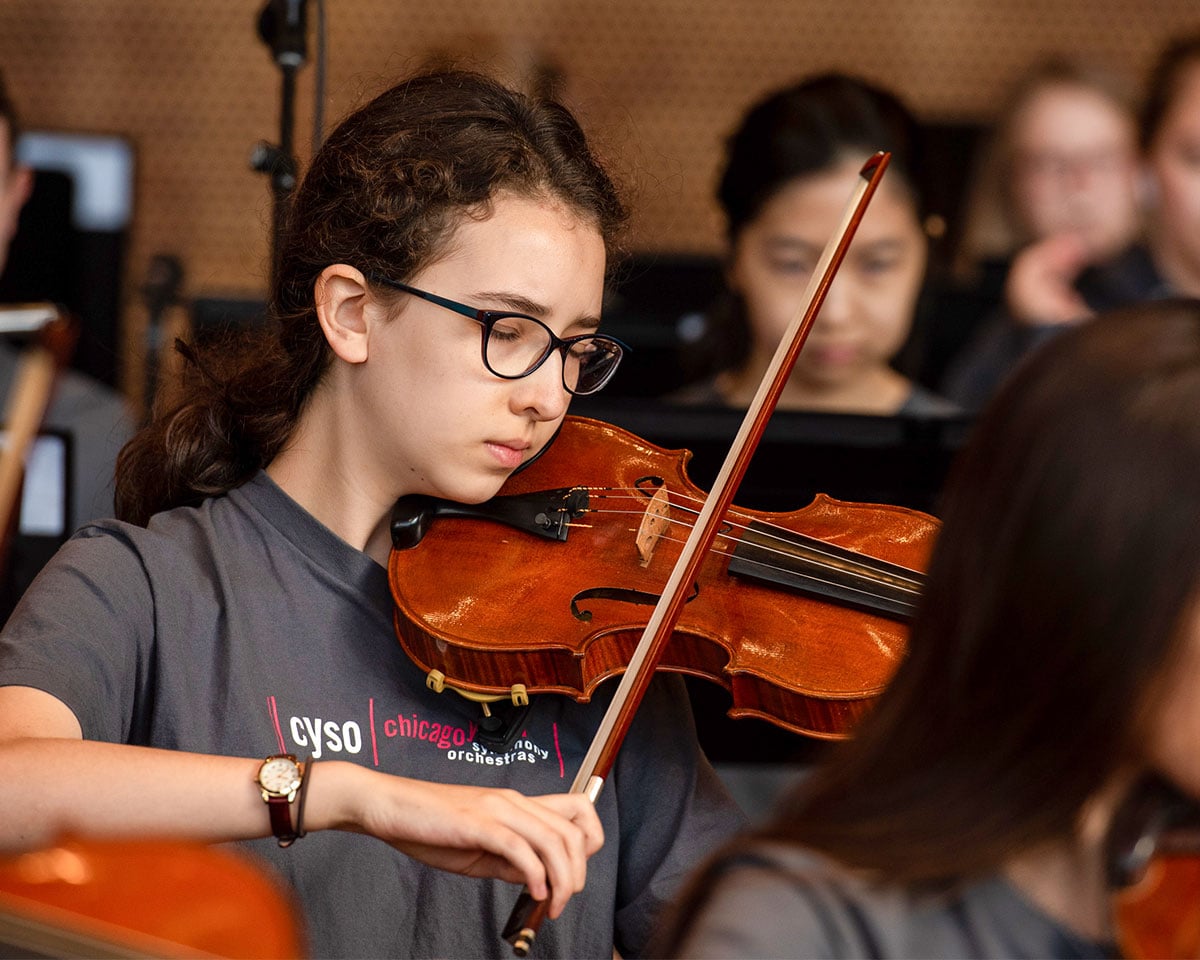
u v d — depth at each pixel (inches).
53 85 518.6
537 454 157.0
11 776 120.1
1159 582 79.6
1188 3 526.6
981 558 84.7
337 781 120.0
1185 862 93.2
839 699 146.9
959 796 86.6
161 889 83.8
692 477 207.0
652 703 157.1
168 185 520.7
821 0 528.1
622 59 526.3
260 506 153.0
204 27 518.6
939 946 87.0
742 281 332.5
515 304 143.3
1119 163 390.9
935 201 335.6
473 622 146.0
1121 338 83.7
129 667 142.3
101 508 260.7
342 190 152.1
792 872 87.3
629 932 150.9
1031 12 529.3
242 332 173.9
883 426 204.4
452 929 141.9
